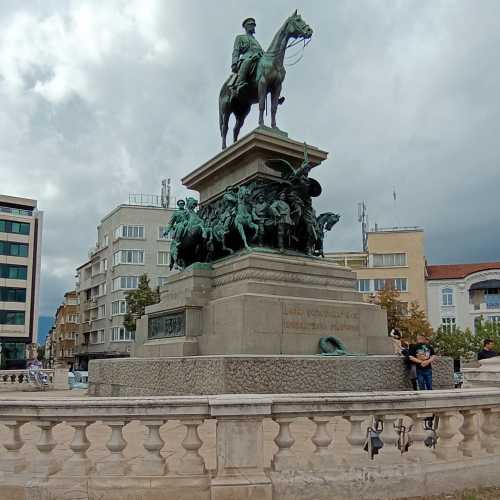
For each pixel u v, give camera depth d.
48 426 5.53
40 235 70.31
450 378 12.54
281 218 13.13
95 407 5.49
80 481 5.36
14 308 67.19
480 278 66.50
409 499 5.76
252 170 14.16
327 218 14.48
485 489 6.25
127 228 64.56
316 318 12.34
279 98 15.71
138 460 6.35
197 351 12.55
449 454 6.36
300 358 10.41
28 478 5.41
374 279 65.88
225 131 16.38
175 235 14.91
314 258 13.58
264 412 5.45
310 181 13.96
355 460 5.76
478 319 65.50
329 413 5.71
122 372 13.34
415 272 65.19
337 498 5.51
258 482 5.29
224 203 14.60
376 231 67.50
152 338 14.58
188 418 5.49
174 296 14.00
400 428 6.84
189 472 5.46
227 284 12.83
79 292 81.31
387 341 13.30
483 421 6.84
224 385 9.59
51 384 24.81
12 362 66.50
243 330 11.47
